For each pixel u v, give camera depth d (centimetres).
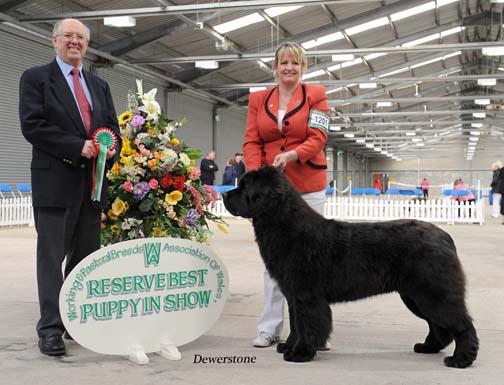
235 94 2925
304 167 427
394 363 376
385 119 4772
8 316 515
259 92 450
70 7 1622
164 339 405
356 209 1956
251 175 373
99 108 420
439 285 355
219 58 1969
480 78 2397
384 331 472
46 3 1575
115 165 496
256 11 1748
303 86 437
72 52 405
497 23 2158
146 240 397
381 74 2608
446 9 2105
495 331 473
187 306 416
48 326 400
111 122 435
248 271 822
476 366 369
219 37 1850
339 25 1977
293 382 334
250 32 1988
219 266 431
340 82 2441
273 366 369
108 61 1927
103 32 1844
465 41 2641
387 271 362
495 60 2888
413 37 2311
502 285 711
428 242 359
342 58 1986
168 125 527
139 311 395
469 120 4294
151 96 522
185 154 533
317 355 396
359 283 363
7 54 1567
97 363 377
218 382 335
